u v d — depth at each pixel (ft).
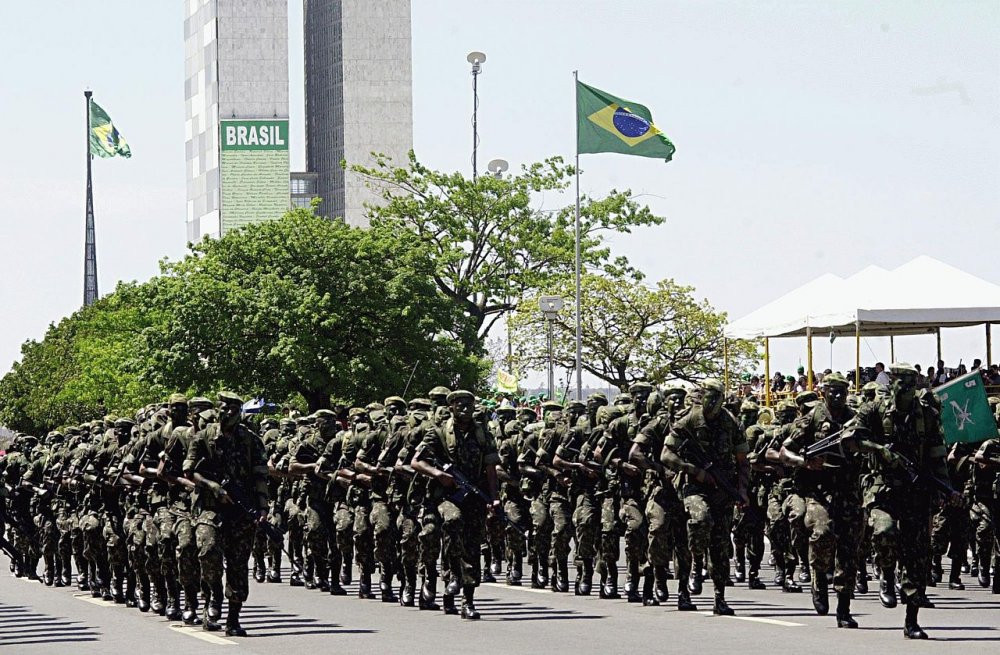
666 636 61.62
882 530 60.08
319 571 89.30
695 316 226.38
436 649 58.85
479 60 316.60
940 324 145.28
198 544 66.49
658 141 160.25
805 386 144.15
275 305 229.45
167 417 75.10
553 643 60.08
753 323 142.20
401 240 245.86
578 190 171.83
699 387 69.67
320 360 228.22
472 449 71.72
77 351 461.37
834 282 134.92
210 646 61.98
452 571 71.82
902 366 60.59
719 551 69.26
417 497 73.51
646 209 294.66
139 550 78.33
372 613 74.64
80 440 98.78
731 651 56.34
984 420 80.18
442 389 86.94
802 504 66.90
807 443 66.23
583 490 81.15
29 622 74.90
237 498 66.74
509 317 236.63
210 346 233.55
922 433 60.85
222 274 238.89
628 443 76.64
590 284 229.45
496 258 297.53
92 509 86.74
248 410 230.89
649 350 226.99
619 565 103.24
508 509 90.84
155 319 242.58
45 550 102.06
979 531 81.00
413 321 236.02
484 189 293.43
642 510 76.28
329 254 237.25
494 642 60.85
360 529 83.92
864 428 61.16
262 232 239.91
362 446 81.92
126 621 74.43
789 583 83.25
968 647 56.80
